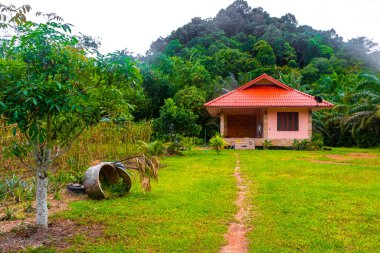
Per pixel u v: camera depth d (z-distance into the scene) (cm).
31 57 452
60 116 534
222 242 491
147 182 718
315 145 2269
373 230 541
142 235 517
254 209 665
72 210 652
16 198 756
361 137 2608
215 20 7312
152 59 4972
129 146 1584
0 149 980
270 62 5178
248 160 1516
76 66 493
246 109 2883
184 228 548
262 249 464
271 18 7462
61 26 467
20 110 415
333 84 3878
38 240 498
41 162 537
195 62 4359
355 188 859
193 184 915
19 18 438
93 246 473
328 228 548
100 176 837
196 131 1902
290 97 2512
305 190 832
